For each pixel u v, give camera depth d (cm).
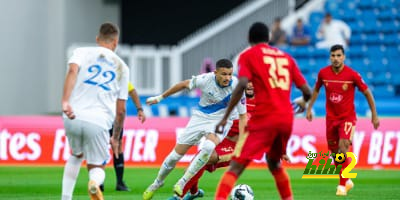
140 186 3997
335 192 3712
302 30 7838
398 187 3984
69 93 2433
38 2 7725
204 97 3084
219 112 3083
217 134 3056
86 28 8275
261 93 2450
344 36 7875
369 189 3872
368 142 5128
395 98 7031
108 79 2536
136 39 9019
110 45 2602
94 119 2498
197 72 7550
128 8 8994
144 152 5191
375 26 8412
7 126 5247
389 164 5116
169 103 6906
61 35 7850
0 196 3506
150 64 7356
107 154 2594
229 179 2438
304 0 8475
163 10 9025
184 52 7519
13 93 7306
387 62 7962
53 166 5206
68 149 5225
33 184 4094
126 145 5194
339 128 3625
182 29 9056
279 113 2425
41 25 7806
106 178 4444
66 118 2503
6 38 7156
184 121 5241
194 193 3156
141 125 5216
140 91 7288
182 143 3069
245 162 2452
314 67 7750
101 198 2503
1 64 7081
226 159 3259
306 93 2542
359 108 6856
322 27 7912
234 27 7694
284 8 8125
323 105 6850
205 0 9031
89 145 2541
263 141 2433
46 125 5250
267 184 4147
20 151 5222
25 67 7519
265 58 2466
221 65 3011
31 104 7662
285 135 2472
